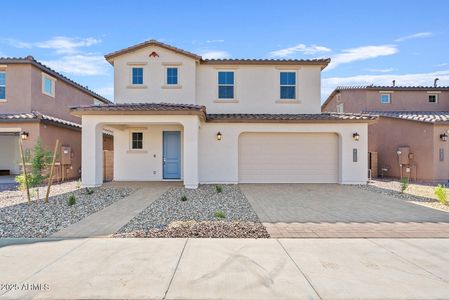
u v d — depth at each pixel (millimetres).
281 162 16500
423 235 6703
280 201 10977
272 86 17531
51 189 14281
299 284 4348
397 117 19797
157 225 7531
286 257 5348
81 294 4066
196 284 4344
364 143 16062
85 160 14094
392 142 20484
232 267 4918
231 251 5633
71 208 9633
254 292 4129
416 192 13414
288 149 16531
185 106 14055
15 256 5391
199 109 13492
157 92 16875
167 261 5152
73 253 5527
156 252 5570
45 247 5855
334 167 16562
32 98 18578
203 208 9641
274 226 7453
